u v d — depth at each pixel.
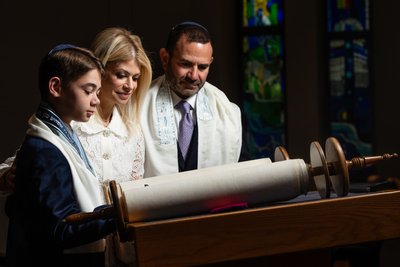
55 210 2.81
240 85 9.48
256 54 9.49
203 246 2.55
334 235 2.66
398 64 9.32
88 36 8.59
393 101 9.35
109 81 3.55
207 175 2.78
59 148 2.95
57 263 2.97
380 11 9.34
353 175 5.34
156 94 4.08
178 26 3.98
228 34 9.38
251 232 2.59
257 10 9.48
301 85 9.36
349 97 9.45
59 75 3.02
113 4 8.66
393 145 9.36
